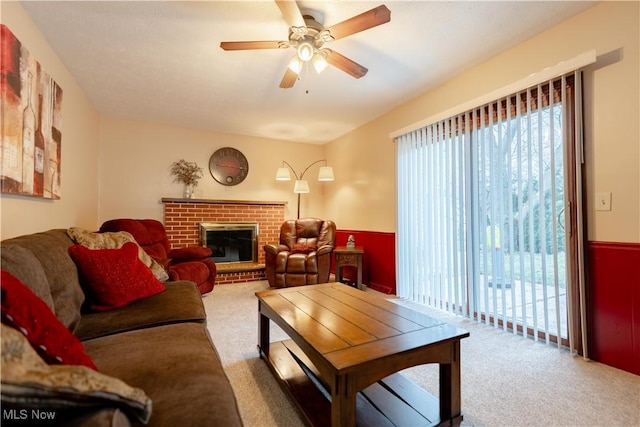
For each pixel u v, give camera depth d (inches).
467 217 107.0
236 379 68.1
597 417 54.6
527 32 86.7
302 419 54.2
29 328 30.5
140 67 105.1
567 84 80.6
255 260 188.5
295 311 65.4
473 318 105.3
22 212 72.4
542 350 81.6
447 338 50.9
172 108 146.1
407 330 54.3
